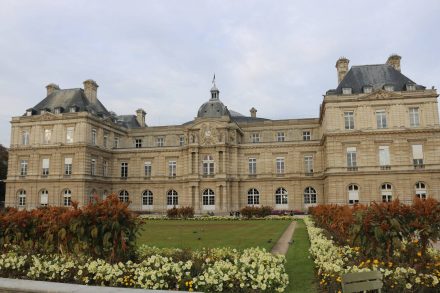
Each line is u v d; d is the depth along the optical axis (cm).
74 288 1048
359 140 5909
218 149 7075
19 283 1109
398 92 5847
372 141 5875
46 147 7106
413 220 1371
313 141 7062
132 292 1009
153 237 2898
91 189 7100
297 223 4466
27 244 1536
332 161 5966
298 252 2097
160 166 7638
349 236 1630
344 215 1872
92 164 7212
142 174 7731
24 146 7269
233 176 7175
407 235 1358
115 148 7956
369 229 1364
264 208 5647
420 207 1376
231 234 3116
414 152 5769
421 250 1340
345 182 5894
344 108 6012
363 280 902
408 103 5825
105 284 1258
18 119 7369
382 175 5797
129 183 7725
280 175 7119
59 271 1297
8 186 7275
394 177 5759
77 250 1429
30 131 7300
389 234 1316
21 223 1544
